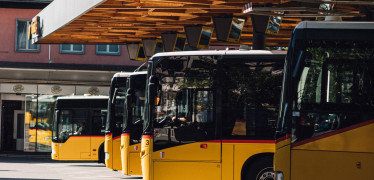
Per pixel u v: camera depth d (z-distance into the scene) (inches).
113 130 938.1
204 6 812.0
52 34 1157.7
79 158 1218.6
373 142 436.1
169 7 825.5
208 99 567.2
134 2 824.3
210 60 570.3
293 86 448.5
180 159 568.1
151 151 574.2
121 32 1119.0
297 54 450.6
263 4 751.1
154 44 1152.2
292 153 443.8
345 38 448.1
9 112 1652.3
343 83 445.1
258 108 559.5
